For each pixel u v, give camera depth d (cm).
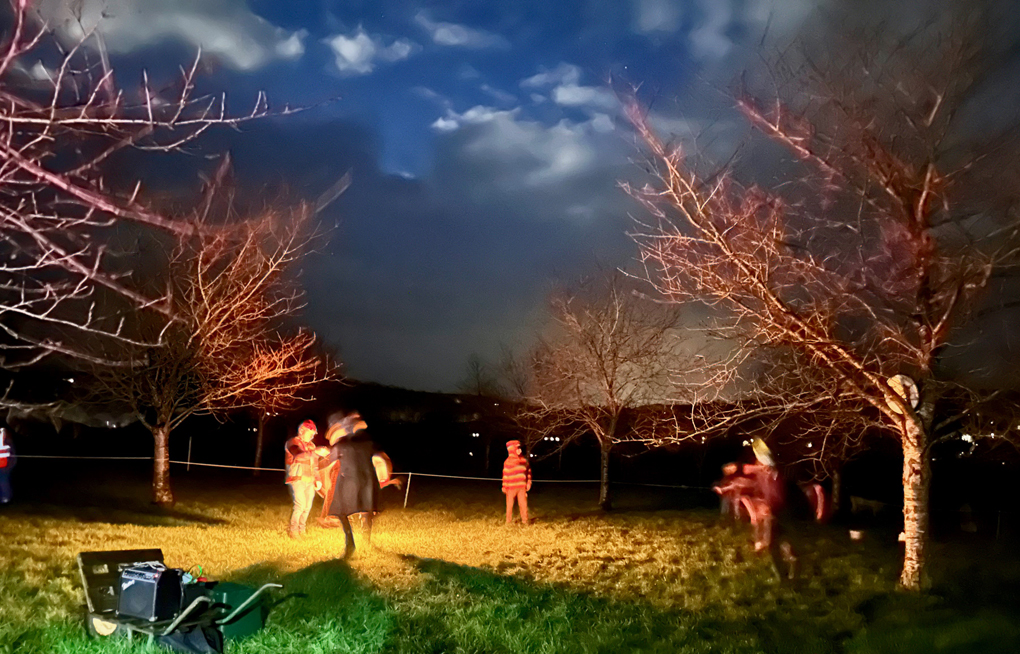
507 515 1928
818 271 976
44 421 2700
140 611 691
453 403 4322
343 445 1232
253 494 2397
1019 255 964
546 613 921
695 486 3014
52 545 1191
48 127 448
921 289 1020
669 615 957
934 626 871
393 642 759
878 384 1007
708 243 962
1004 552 1469
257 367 1980
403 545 1450
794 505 2233
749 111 938
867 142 978
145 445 3147
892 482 2803
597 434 2350
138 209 429
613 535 1692
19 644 673
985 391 1081
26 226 435
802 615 971
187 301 1620
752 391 1082
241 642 712
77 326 482
